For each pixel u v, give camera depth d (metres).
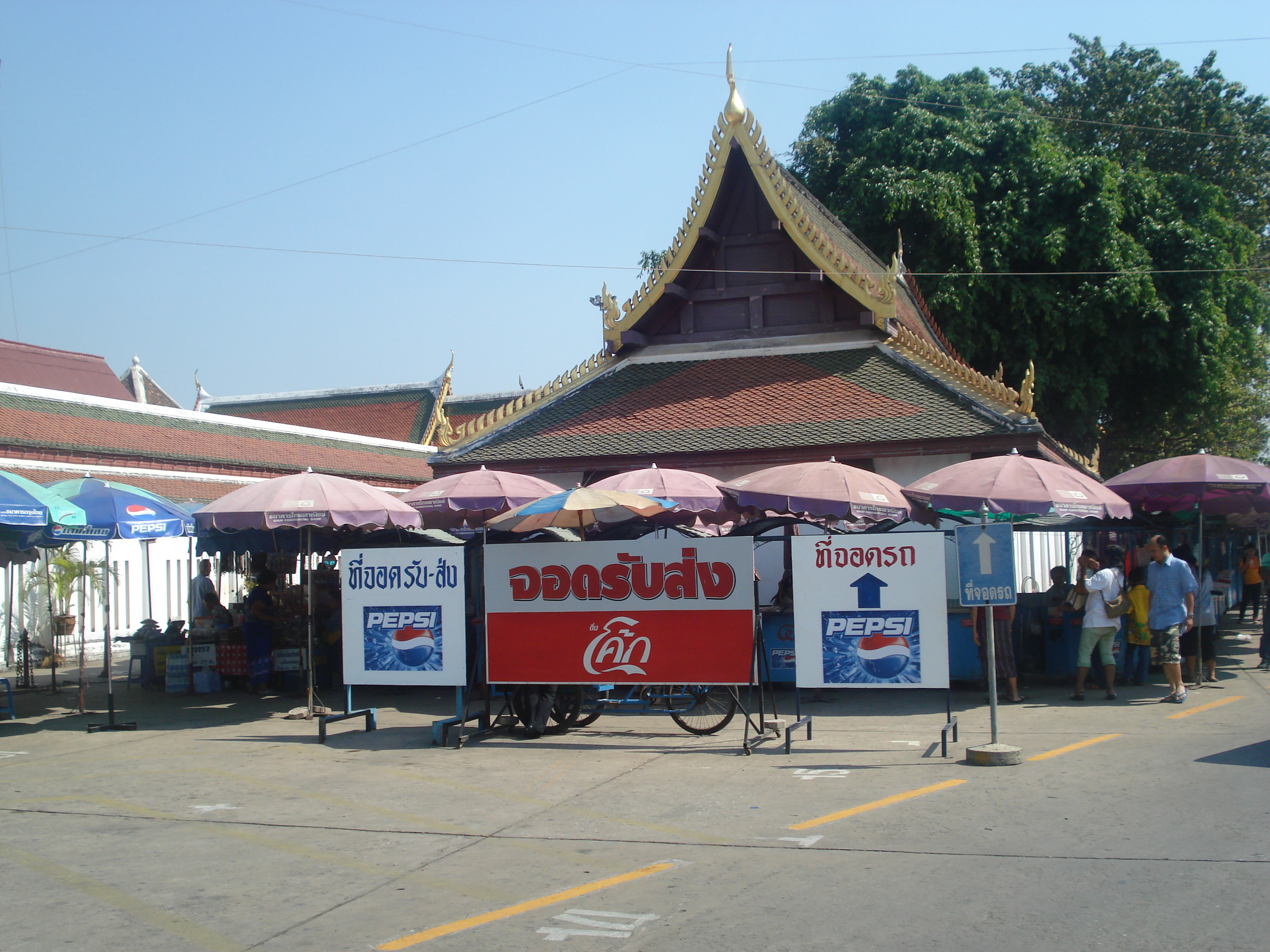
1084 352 31.05
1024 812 8.05
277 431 32.06
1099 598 13.59
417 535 16.58
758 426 19.88
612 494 12.23
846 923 5.79
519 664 11.60
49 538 14.35
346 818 8.58
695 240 22.38
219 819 8.65
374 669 12.18
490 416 21.98
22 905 6.55
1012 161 31.20
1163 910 5.83
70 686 18.38
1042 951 5.30
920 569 10.53
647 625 11.20
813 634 10.84
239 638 17.16
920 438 18.39
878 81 34.38
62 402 24.30
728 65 22.16
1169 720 12.07
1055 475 14.37
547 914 6.14
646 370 22.78
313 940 5.84
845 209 32.22
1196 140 36.22
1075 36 38.12
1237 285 32.09
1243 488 15.49
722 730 12.10
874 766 9.91
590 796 9.11
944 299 29.98
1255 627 25.58
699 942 5.59
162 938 5.93
